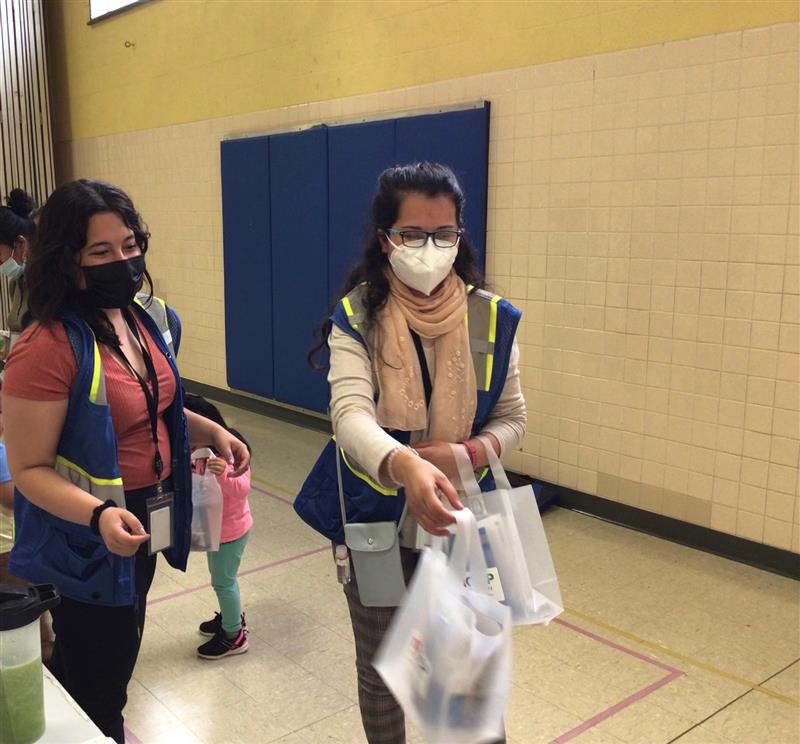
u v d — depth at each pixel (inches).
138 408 61.9
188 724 91.3
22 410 56.7
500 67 162.2
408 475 49.1
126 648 64.2
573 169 151.9
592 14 145.3
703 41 130.9
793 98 121.7
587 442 156.9
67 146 322.7
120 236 59.5
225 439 75.5
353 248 198.8
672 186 137.6
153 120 272.2
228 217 240.7
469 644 46.7
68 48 309.6
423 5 176.1
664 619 115.6
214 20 238.4
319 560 137.5
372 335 56.0
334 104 203.5
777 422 129.4
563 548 141.6
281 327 227.6
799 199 122.8
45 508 56.6
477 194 167.3
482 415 58.7
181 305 274.8
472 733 46.2
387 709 62.4
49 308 57.4
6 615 45.5
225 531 100.7
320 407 217.9
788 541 130.2
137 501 63.2
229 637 105.6
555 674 101.0
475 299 58.1
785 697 96.0
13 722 46.1
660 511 146.9
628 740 87.8
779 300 126.9
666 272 140.3
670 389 142.6
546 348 161.3
